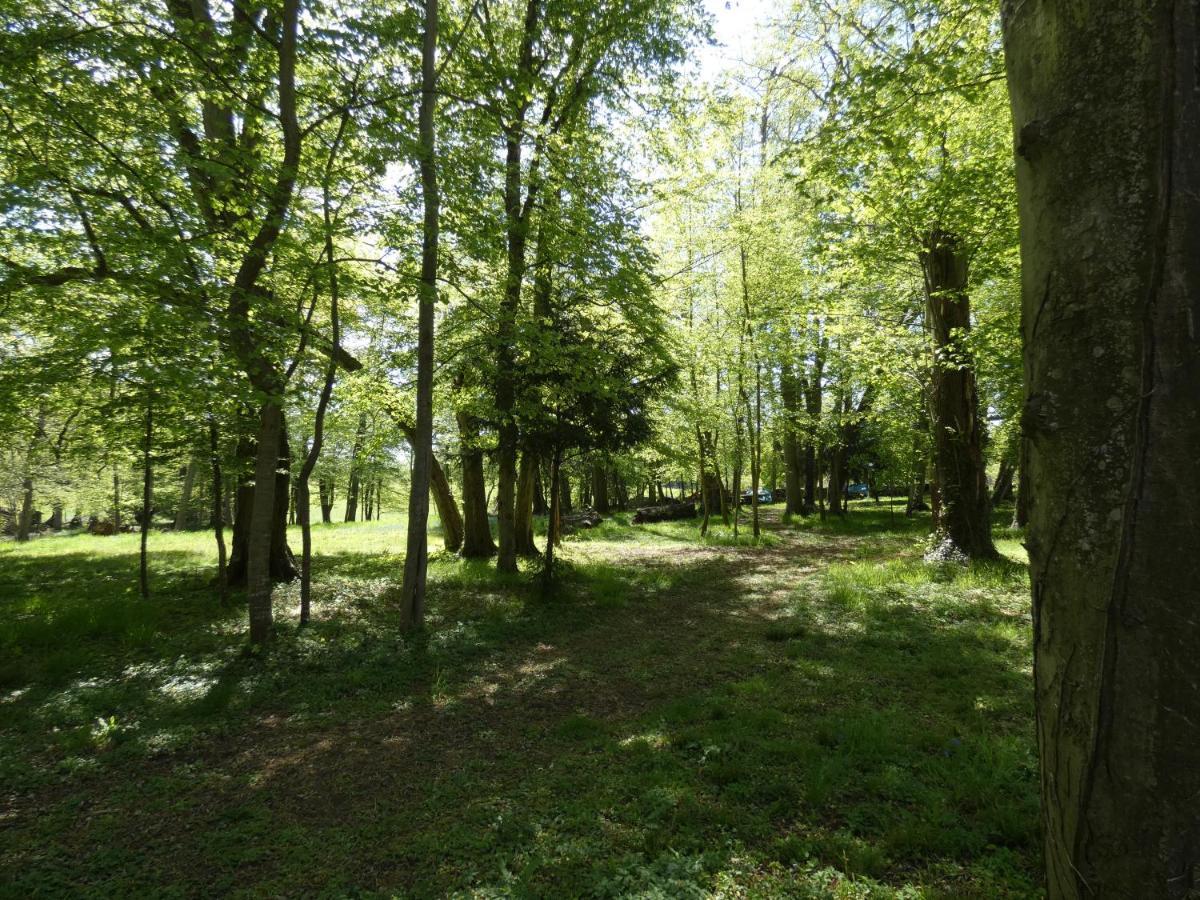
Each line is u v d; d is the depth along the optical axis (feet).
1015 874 9.22
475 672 21.71
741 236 53.72
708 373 59.62
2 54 18.03
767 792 12.17
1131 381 4.43
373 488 122.21
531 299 35.96
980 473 36.81
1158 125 4.30
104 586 36.42
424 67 25.36
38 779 14.08
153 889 10.36
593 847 10.81
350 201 25.36
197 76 20.61
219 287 21.25
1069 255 4.82
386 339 40.29
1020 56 5.35
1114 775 4.54
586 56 37.42
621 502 120.06
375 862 10.99
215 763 15.16
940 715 15.55
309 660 22.35
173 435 31.35
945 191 27.32
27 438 33.09
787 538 60.39
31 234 19.76
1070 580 4.89
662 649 23.38
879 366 39.73
